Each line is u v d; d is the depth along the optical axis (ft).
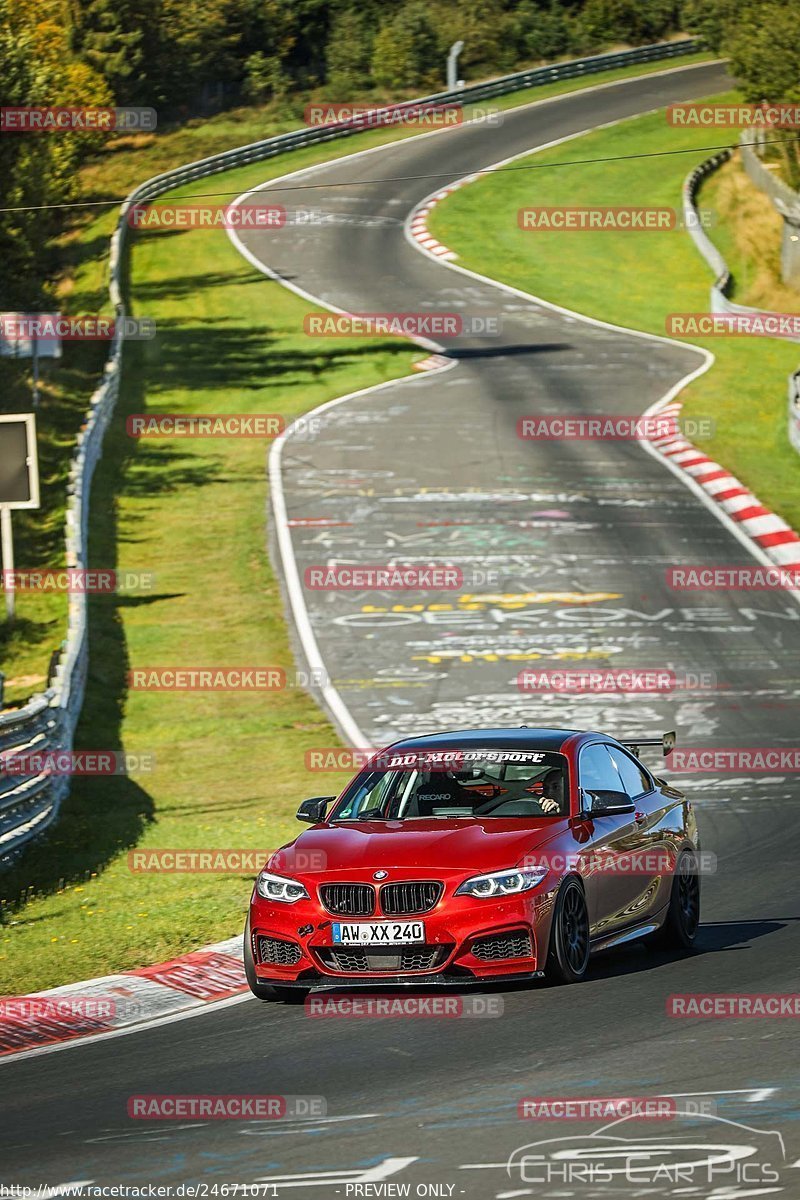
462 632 301.22
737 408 483.10
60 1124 85.40
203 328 605.73
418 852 112.27
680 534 363.15
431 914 108.68
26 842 187.62
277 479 423.64
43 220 531.50
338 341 583.99
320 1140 78.64
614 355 563.89
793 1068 87.66
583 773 124.67
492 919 108.68
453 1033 100.89
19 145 520.01
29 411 487.20
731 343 585.63
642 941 130.00
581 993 110.63
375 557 353.10
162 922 142.51
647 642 291.58
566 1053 93.81
